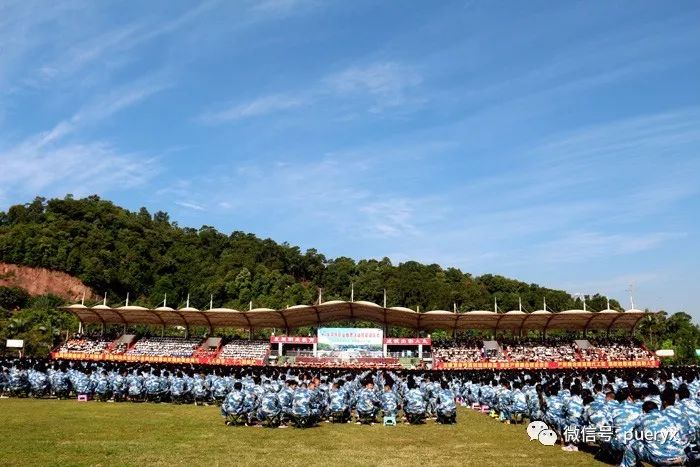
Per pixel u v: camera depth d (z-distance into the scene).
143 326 92.06
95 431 22.23
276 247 182.75
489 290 162.25
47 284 145.00
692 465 14.63
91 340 78.00
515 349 74.19
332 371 50.56
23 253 148.38
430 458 18.19
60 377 35.41
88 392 34.94
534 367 68.56
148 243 164.12
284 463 16.97
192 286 149.00
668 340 91.56
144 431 22.66
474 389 36.34
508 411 28.25
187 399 35.00
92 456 17.27
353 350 70.06
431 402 30.55
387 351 71.19
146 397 35.44
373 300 149.50
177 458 17.31
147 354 72.94
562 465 17.20
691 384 31.23
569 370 58.12
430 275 169.50
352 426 25.88
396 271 168.38
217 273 154.62
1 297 127.25
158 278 154.25
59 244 153.38
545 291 151.25
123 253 156.75
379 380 36.03
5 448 18.28
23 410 28.33
